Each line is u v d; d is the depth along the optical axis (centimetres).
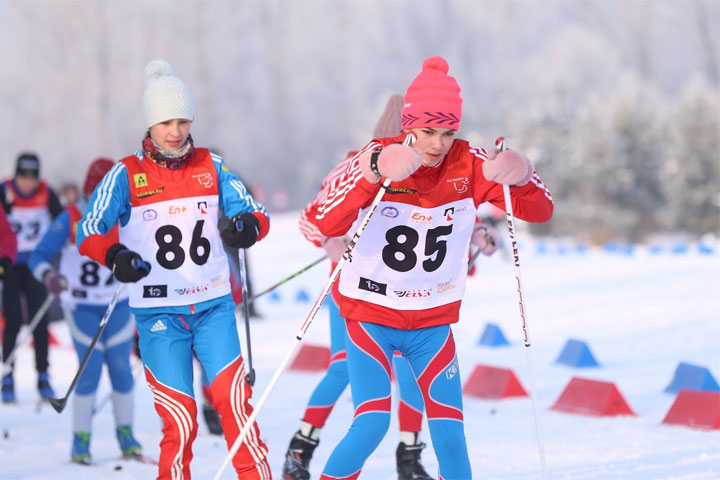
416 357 1307
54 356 3362
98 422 2266
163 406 1353
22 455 1892
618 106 9394
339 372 1636
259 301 4672
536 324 3456
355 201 1230
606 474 1532
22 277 2614
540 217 1332
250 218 1356
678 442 1770
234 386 1341
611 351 2873
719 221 8806
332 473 1241
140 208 1359
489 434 1930
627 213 9019
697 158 8800
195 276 1368
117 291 1502
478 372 2411
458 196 1292
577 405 2123
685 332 2986
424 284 1293
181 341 1371
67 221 1884
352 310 1298
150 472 1742
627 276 4606
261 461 1334
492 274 5303
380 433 1258
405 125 1270
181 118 1358
